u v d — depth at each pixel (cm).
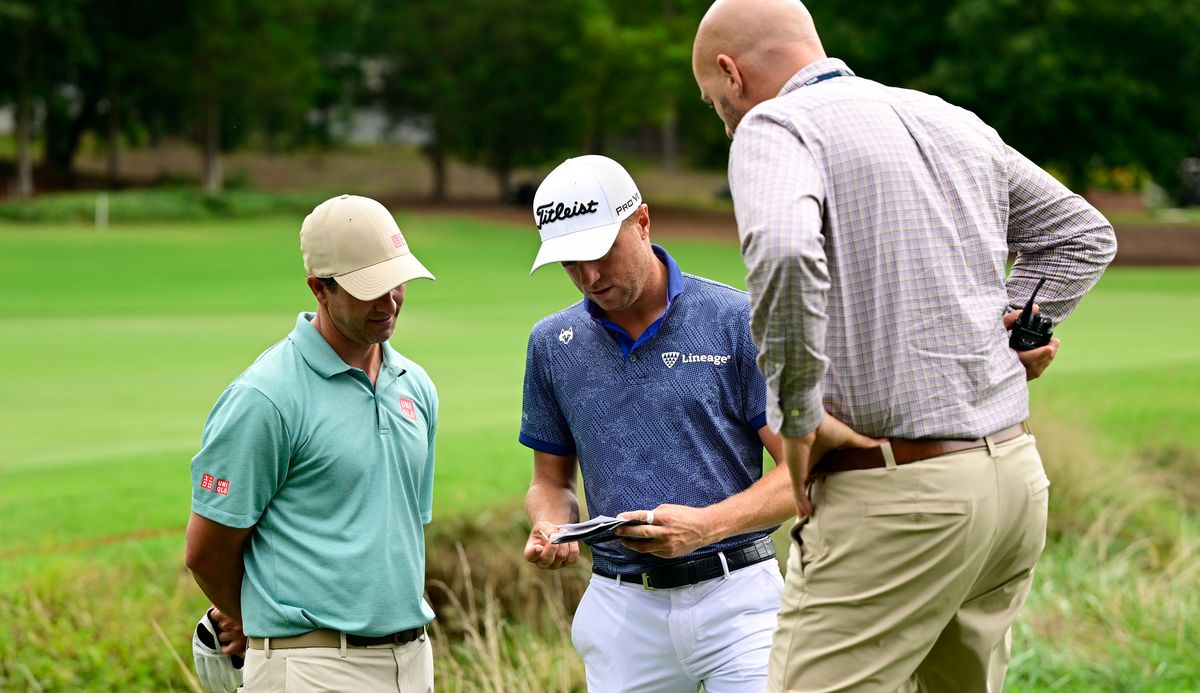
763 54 355
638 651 436
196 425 1402
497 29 6481
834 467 336
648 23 6600
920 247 328
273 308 2823
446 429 1277
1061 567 778
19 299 2950
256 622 397
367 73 7050
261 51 6122
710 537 402
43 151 7512
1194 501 1025
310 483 395
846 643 340
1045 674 607
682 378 421
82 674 642
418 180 7594
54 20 5469
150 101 6419
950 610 337
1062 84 4438
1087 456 1005
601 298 412
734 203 330
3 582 728
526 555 425
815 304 302
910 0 4869
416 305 2905
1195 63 4581
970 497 326
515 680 607
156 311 2728
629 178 412
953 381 327
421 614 412
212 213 5616
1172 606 680
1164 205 7362
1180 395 1420
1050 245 357
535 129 6662
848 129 331
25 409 1506
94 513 915
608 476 431
